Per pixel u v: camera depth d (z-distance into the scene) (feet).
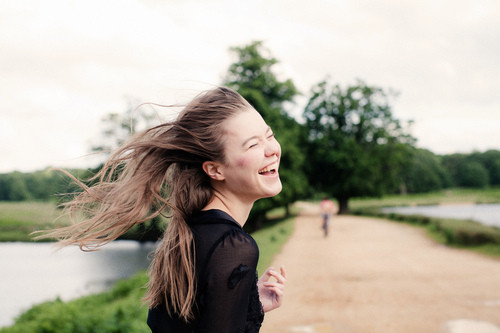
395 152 148.36
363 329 20.43
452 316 21.89
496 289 27.63
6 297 46.96
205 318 3.18
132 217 3.86
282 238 64.85
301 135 141.90
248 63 104.68
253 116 3.80
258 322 3.53
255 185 3.72
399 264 39.60
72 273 61.62
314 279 33.53
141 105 4.21
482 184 391.86
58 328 19.15
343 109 144.97
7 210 173.58
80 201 4.20
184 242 3.35
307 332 20.17
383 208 216.54
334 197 151.12
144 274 36.63
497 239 47.98
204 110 3.76
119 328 18.22
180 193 3.76
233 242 3.30
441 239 58.90
